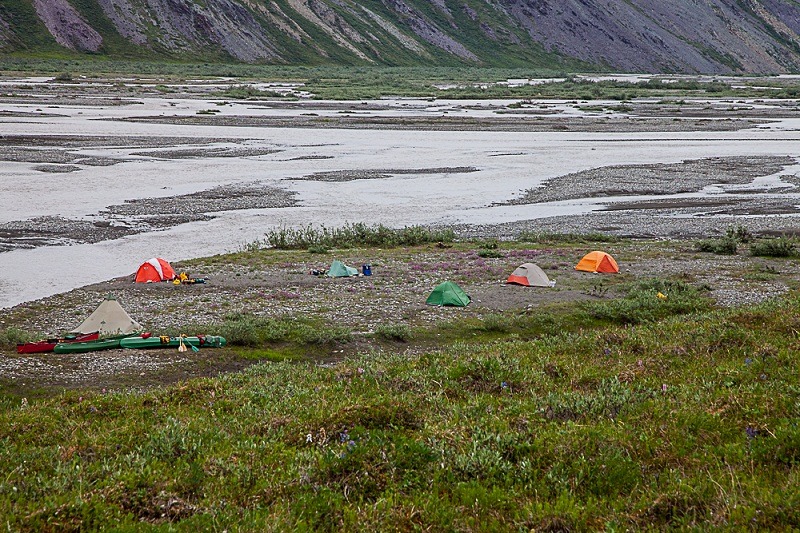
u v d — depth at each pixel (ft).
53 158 177.58
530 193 150.30
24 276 85.46
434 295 73.82
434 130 255.50
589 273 87.45
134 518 22.00
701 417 28.09
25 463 26.04
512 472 24.81
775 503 20.57
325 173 169.27
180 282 81.15
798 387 30.17
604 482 23.93
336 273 84.94
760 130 264.72
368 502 23.08
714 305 71.36
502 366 37.91
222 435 29.60
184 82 466.70
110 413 34.71
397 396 33.47
